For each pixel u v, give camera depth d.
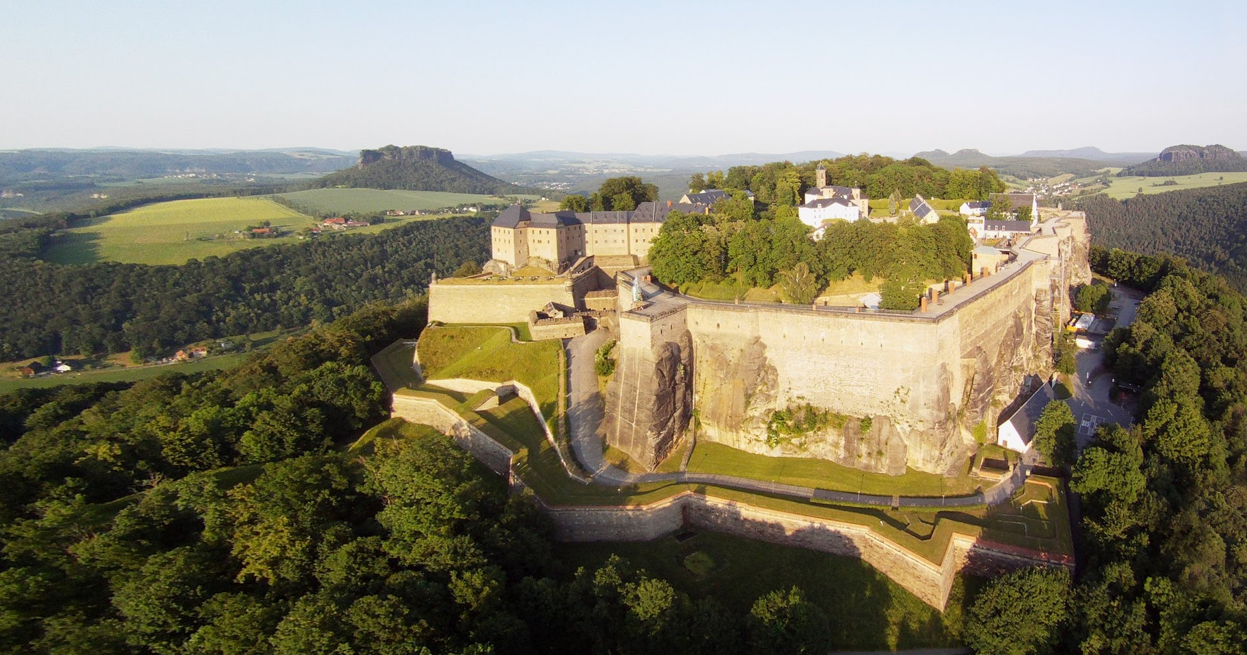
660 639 62.19
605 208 182.88
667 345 94.38
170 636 59.44
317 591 65.88
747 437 95.88
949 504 81.56
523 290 132.75
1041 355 123.56
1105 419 106.38
